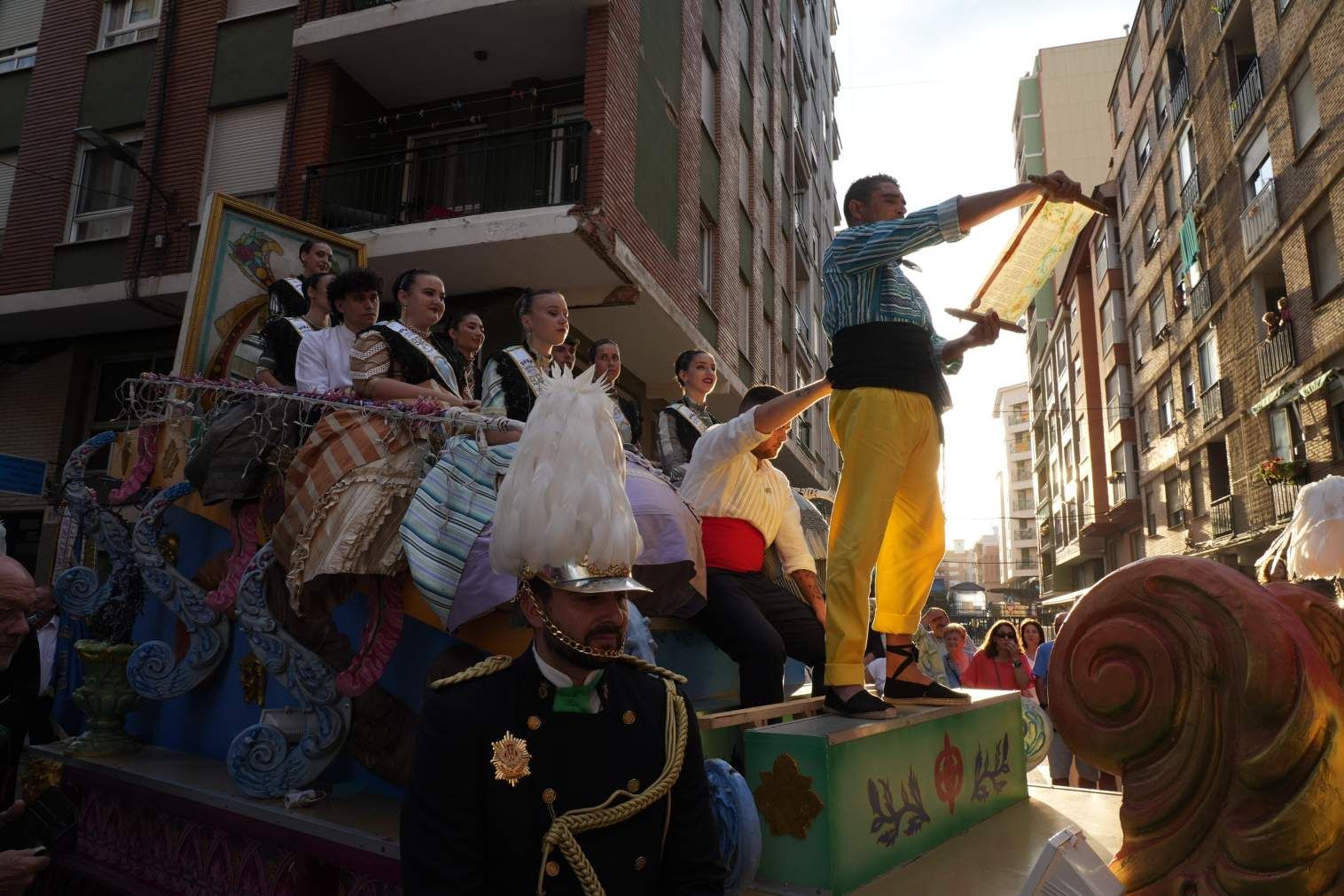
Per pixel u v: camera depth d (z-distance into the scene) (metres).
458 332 4.54
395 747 2.83
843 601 2.50
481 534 2.38
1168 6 27.06
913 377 2.62
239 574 3.35
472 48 12.05
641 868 1.45
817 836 2.04
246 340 5.06
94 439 4.35
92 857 3.57
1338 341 16.77
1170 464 29.08
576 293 11.62
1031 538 98.94
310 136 12.42
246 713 3.65
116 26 14.92
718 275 15.82
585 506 1.42
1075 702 1.93
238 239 5.75
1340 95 16.56
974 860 2.33
